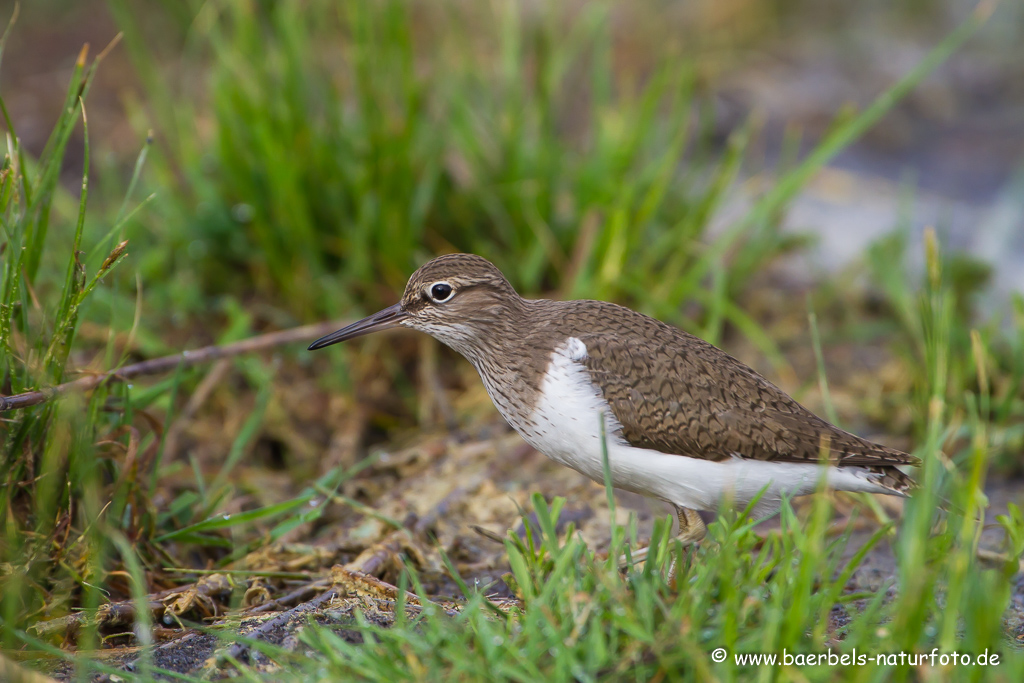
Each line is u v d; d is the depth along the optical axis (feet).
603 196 42.14
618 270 39.91
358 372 40.75
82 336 37.68
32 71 58.95
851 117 44.09
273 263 41.04
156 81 44.57
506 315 28.48
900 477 27.27
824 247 49.80
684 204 44.55
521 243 42.65
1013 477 35.06
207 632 23.04
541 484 33.83
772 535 22.56
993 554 28.50
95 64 27.22
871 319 44.68
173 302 41.06
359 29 41.27
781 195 41.06
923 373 37.91
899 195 55.67
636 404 26.55
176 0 48.91
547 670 20.04
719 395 26.99
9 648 22.16
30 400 24.12
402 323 30.30
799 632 19.67
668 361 27.12
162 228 42.52
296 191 39.81
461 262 29.25
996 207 54.95
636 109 53.31
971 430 32.65
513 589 23.79
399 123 42.60
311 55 43.78
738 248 45.37
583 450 27.09
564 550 21.91
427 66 54.29
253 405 39.09
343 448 37.01
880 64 71.20
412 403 40.65
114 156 50.90
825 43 74.08
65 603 24.81
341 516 33.09
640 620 20.67
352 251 41.19
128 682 21.36
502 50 46.65
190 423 37.96
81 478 25.91
